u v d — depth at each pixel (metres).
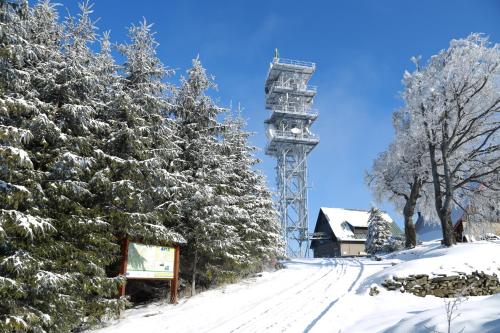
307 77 64.12
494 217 28.48
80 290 11.10
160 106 14.82
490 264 15.81
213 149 17.98
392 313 11.13
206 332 10.38
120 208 12.86
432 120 25.17
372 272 21.16
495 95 25.31
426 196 33.94
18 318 8.38
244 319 11.59
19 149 8.62
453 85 25.03
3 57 9.14
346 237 59.19
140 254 14.19
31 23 10.87
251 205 22.56
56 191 10.37
